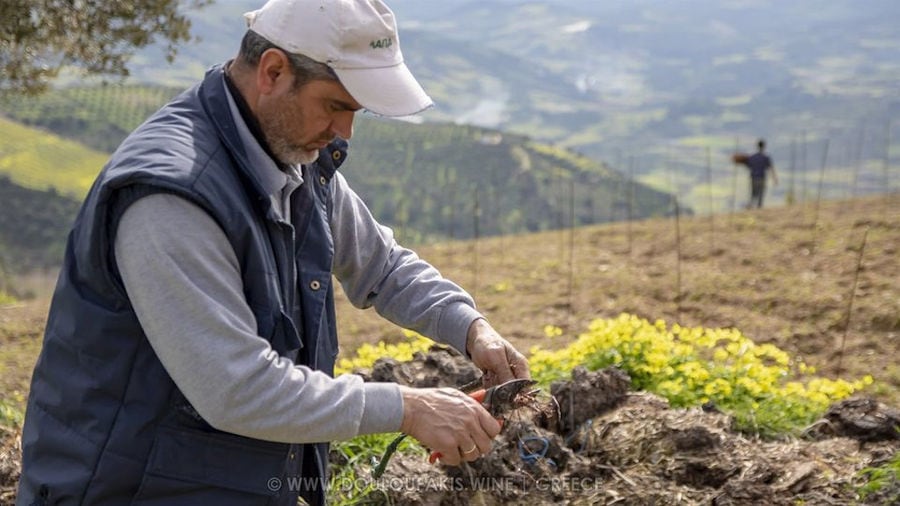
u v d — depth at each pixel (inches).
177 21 298.0
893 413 171.8
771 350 243.8
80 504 90.7
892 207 633.0
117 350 89.2
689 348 233.9
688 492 150.0
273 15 89.2
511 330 420.5
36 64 296.7
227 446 91.7
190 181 86.2
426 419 92.4
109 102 5191.9
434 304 111.0
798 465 155.0
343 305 456.1
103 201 85.8
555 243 623.2
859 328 407.2
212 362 85.1
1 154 4106.8
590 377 173.3
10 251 2783.0
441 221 4372.5
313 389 89.0
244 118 92.1
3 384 312.8
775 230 592.7
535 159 5620.1
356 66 88.4
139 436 90.0
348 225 108.9
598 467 156.6
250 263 90.5
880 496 143.0
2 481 160.1
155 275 84.6
